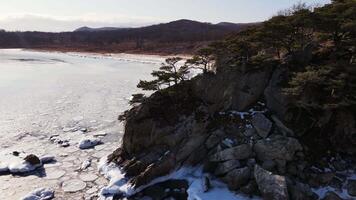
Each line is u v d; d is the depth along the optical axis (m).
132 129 22.52
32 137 28.55
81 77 58.78
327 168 17.72
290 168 17.64
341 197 16.20
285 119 19.98
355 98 17.55
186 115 21.77
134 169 20.58
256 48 23.28
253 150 18.70
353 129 18.28
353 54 20.75
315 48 23.19
